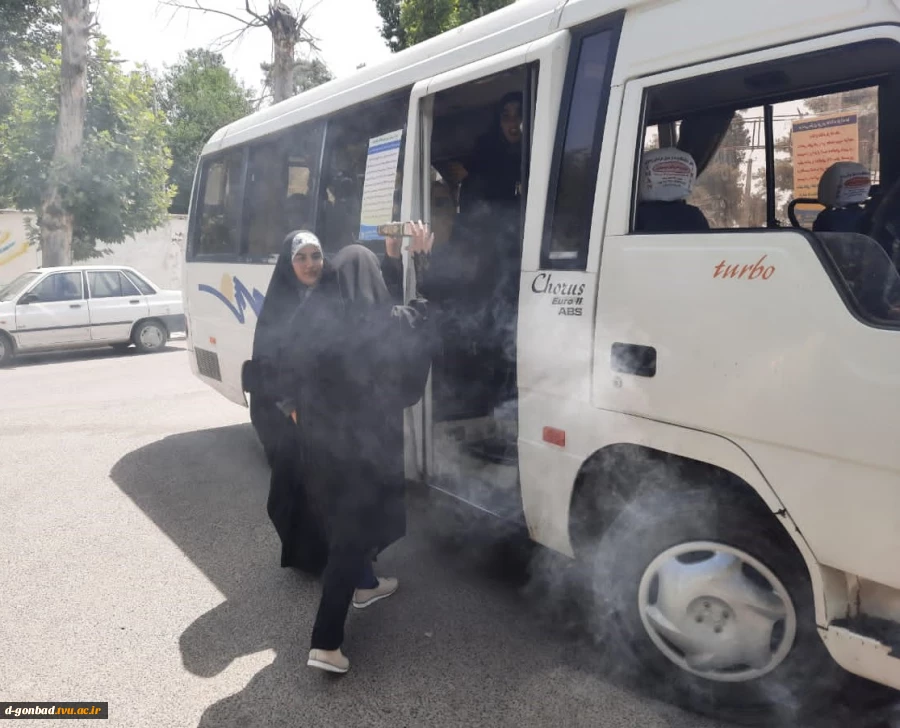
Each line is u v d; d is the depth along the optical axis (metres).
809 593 2.40
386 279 3.79
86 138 14.45
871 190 2.90
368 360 2.96
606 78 2.79
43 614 3.53
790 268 2.23
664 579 2.70
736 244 2.36
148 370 10.88
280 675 3.01
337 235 4.46
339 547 2.95
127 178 14.80
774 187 2.91
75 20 13.45
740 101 2.83
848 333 2.12
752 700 2.58
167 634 3.34
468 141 4.15
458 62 3.54
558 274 2.93
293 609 3.57
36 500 5.12
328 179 4.56
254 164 5.52
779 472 2.29
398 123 3.97
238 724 2.71
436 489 3.90
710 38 2.46
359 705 2.80
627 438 2.71
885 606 2.20
